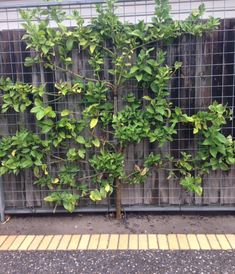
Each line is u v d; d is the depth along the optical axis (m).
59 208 3.62
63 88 3.29
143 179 3.48
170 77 3.26
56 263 2.74
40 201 3.64
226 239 3.04
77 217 3.61
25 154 3.42
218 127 3.26
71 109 3.42
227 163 3.41
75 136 3.39
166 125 3.38
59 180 3.52
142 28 3.19
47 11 3.22
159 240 3.05
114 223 3.44
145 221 3.46
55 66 3.32
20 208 3.65
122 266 2.68
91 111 3.33
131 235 3.16
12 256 2.86
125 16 3.31
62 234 3.23
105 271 2.62
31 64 3.31
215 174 3.51
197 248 2.90
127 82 3.35
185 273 2.57
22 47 3.33
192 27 3.18
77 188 3.53
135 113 3.30
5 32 3.31
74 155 3.40
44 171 3.47
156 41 3.25
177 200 3.58
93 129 3.44
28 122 3.47
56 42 3.24
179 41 3.26
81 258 2.80
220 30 3.22
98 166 3.37
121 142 3.36
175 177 3.52
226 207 3.55
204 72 3.30
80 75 3.36
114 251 2.89
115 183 3.52
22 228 3.38
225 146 3.34
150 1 3.46
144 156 3.49
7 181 3.61
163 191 3.57
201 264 2.68
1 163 3.44
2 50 3.34
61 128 3.40
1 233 3.28
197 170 3.48
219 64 3.27
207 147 3.38
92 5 3.50
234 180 3.51
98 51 3.28
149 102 3.38
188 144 3.44
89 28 3.22
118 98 3.37
